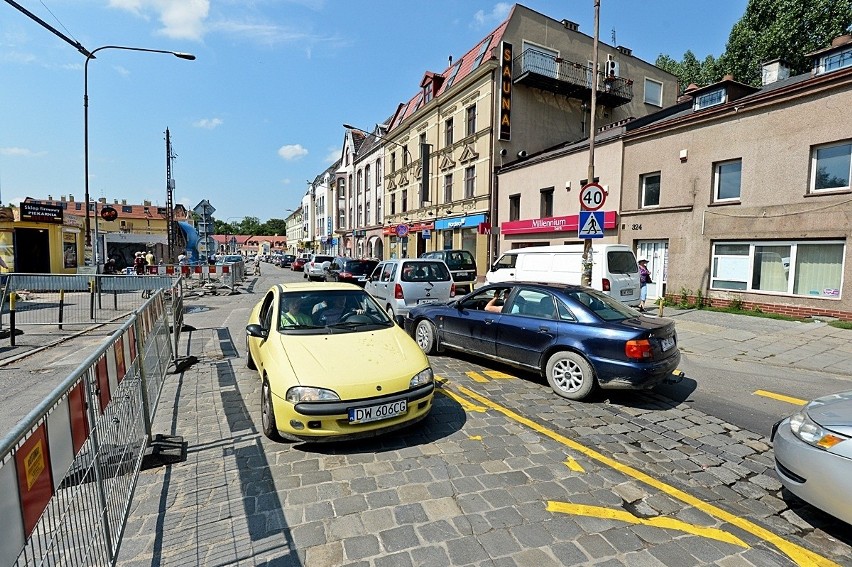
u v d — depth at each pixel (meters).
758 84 23.70
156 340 4.94
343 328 4.80
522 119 21.95
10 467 1.52
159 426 4.40
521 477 3.43
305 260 42.53
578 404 5.16
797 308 10.77
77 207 59.78
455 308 7.09
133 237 33.47
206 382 5.88
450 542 2.64
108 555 2.30
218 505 3.03
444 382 5.93
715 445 4.09
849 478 2.47
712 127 12.47
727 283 12.38
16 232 18.50
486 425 4.46
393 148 33.12
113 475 2.65
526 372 6.47
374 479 3.38
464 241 24.19
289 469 3.53
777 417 4.85
